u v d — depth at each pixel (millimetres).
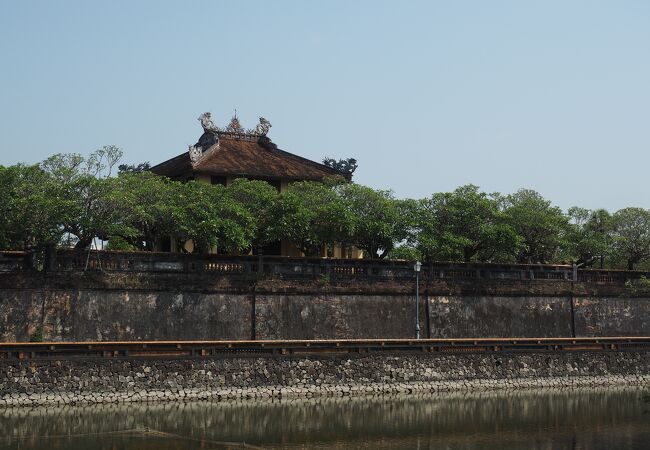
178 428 43250
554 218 73500
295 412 48594
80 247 56594
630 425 47062
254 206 62531
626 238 76875
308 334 60844
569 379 61000
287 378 53875
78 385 48938
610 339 62781
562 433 44875
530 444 42344
